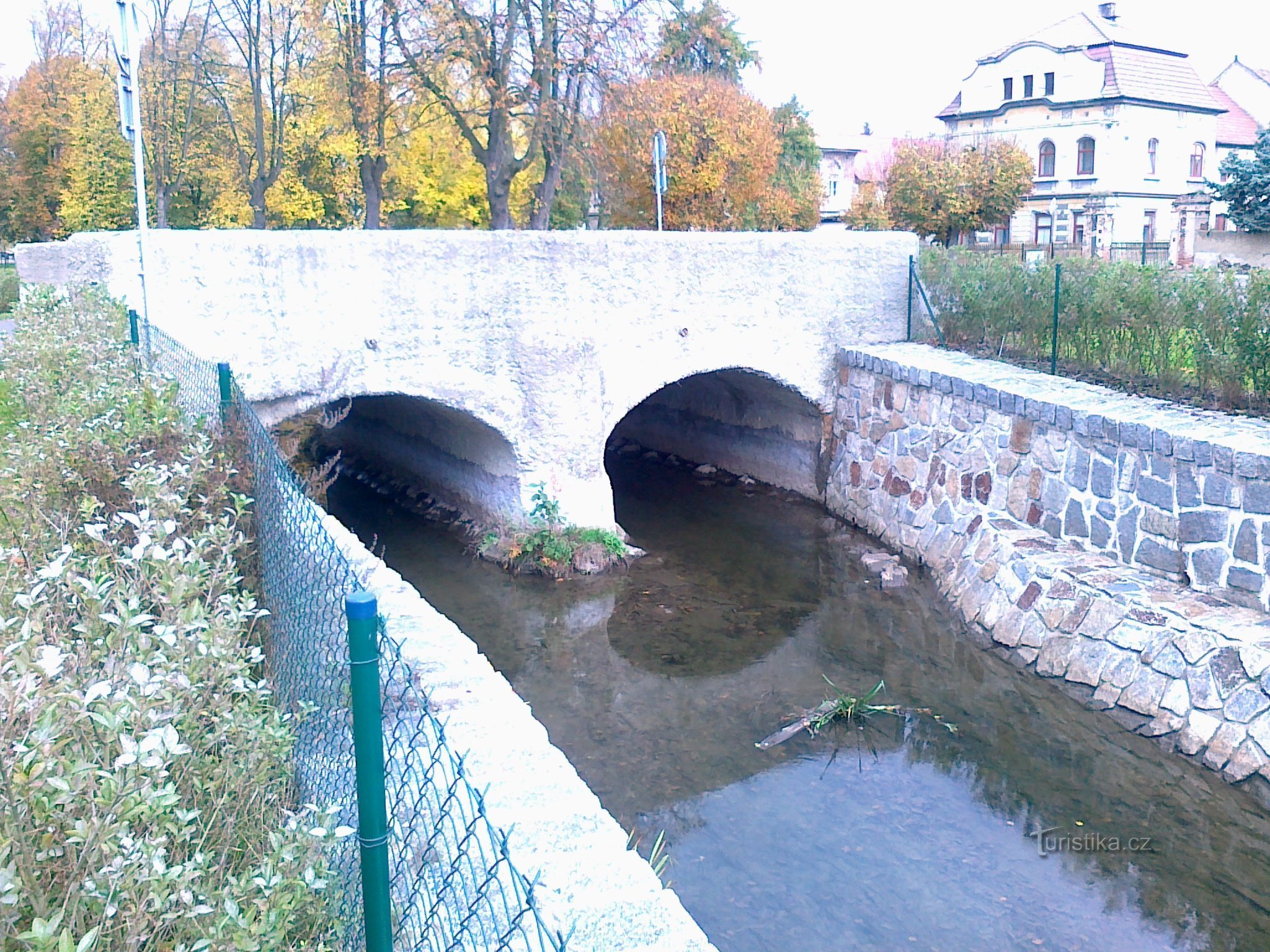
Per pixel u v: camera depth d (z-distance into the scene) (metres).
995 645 9.33
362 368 10.75
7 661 2.41
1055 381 10.88
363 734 2.05
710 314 12.66
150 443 5.09
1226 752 6.98
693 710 8.56
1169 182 36.34
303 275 10.23
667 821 6.90
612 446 18.55
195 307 9.62
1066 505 9.59
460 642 4.68
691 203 22.42
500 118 19.33
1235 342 9.41
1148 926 5.73
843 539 12.65
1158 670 7.71
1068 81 36.00
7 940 1.92
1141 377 10.55
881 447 12.69
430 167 27.88
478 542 12.52
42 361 6.90
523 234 11.43
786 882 6.19
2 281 17.27
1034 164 37.00
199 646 2.77
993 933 5.71
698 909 5.94
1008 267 12.66
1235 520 7.82
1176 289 10.22
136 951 2.01
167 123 22.16
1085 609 8.55
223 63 23.67
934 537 11.38
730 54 28.77
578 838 3.42
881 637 9.90
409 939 2.45
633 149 20.80
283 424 13.03
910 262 13.76
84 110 24.89
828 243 13.23
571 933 2.32
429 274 10.98
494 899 2.80
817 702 8.62
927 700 8.58
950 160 29.09
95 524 4.34
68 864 2.19
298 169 25.61
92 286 8.95
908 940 5.65
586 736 8.15
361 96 19.06
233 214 23.67
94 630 2.82
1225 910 5.87
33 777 2.05
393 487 15.17
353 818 2.63
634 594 11.12
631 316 12.19
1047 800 7.03
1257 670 7.02
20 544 4.11
